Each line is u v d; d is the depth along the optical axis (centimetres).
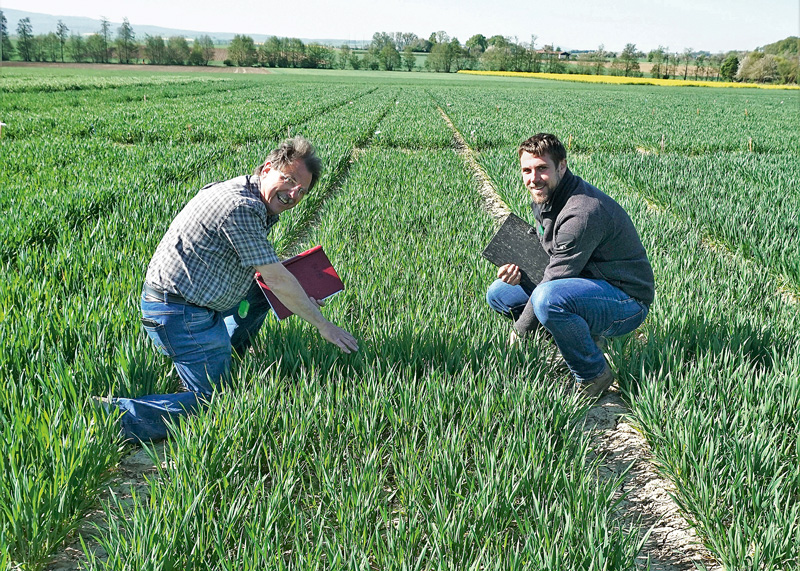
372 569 234
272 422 301
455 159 1255
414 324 412
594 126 2080
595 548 223
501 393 337
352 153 1380
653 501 287
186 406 321
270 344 374
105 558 244
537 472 265
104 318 397
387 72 12175
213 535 231
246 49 13138
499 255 383
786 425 313
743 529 241
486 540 228
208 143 1418
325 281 343
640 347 413
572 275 346
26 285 452
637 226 702
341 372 356
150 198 770
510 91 5259
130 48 13438
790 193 925
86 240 581
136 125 1742
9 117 1911
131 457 312
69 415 302
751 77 10856
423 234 694
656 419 318
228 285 317
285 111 2369
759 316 445
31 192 803
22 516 234
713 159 1282
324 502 264
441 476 270
